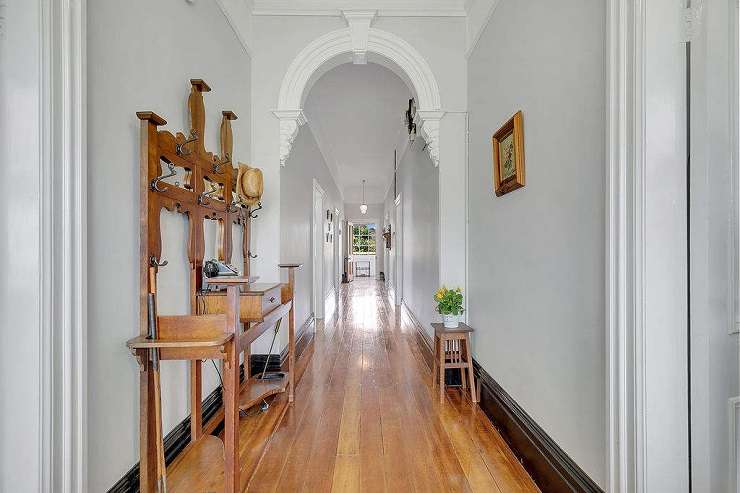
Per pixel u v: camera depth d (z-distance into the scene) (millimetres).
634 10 1228
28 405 1117
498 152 2461
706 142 1194
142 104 1702
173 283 1942
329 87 4715
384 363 3859
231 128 2758
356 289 10992
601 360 1416
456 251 3314
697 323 1213
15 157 1133
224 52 2727
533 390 1985
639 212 1221
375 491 1823
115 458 1475
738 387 1194
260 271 3312
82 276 1221
